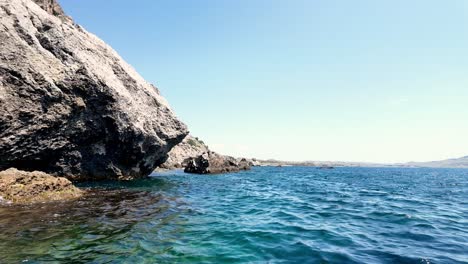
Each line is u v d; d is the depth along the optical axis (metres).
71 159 22.34
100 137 23.88
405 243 9.10
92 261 6.99
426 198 21.92
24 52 19.59
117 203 14.58
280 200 18.33
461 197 23.42
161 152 31.88
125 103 25.53
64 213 11.82
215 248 8.22
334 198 20.11
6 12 21.06
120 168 27.02
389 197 21.70
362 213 14.23
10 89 18.17
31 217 10.95
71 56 24.08
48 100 19.67
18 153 18.39
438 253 8.15
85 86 22.02
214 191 22.14
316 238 9.40
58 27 25.12
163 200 16.28
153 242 8.61
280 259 7.42
